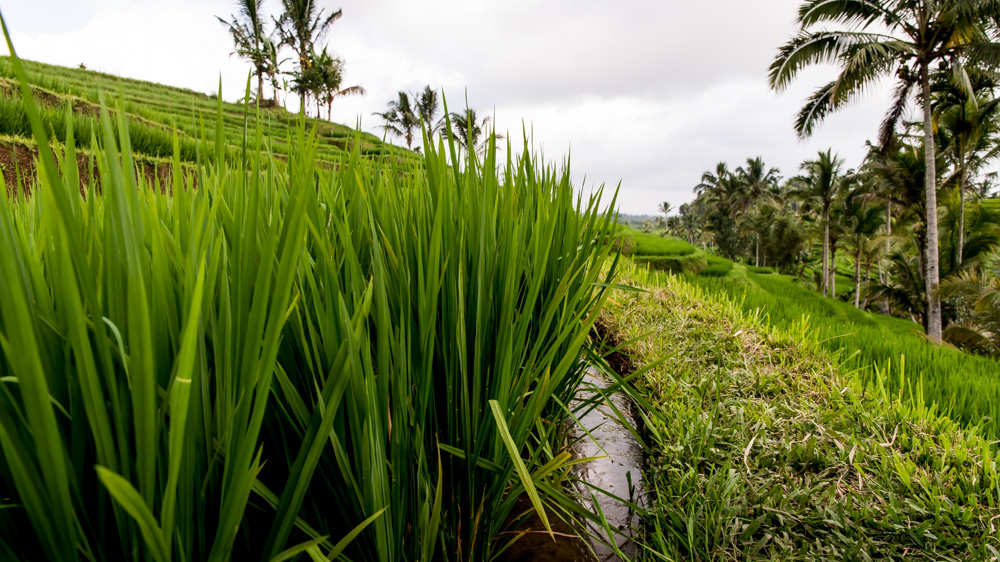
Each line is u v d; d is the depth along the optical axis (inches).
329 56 1550.2
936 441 82.9
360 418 30.8
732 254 2689.5
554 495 46.8
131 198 21.8
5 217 21.0
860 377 125.3
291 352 34.3
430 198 50.6
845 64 618.5
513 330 42.8
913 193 881.5
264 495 29.3
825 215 1569.9
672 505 63.2
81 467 22.7
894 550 56.2
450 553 44.1
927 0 565.0
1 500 22.4
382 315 31.5
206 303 22.5
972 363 174.4
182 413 16.7
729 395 99.1
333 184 52.3
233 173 40.8
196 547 25.1
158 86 1830.7
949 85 653.3
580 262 71.2
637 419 100.1
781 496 63.6
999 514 61.8
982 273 810.2
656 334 134.5
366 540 34.3
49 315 22.6
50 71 1179.3
